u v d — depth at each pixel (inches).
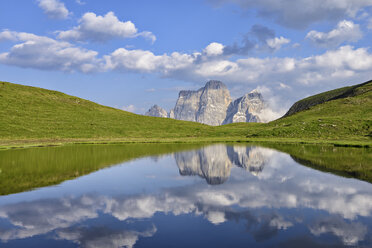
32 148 2011.6
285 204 578.9
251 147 2041.1
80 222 487.8
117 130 3587.6
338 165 1089.4
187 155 1517.0
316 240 402.3
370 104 3917.3
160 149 1921.8
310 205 569.9
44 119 3587.6
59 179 853.8
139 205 585.0
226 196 649.6
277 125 4008.4
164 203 599.2
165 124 4284.0
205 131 3959.2
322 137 2760.8
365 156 1369.3
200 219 496.1
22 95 4389.8
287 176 885.2
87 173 957.8
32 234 435.5
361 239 405.1
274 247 381.7
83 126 3548.2
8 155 1499.8
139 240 410.0
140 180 840.3
